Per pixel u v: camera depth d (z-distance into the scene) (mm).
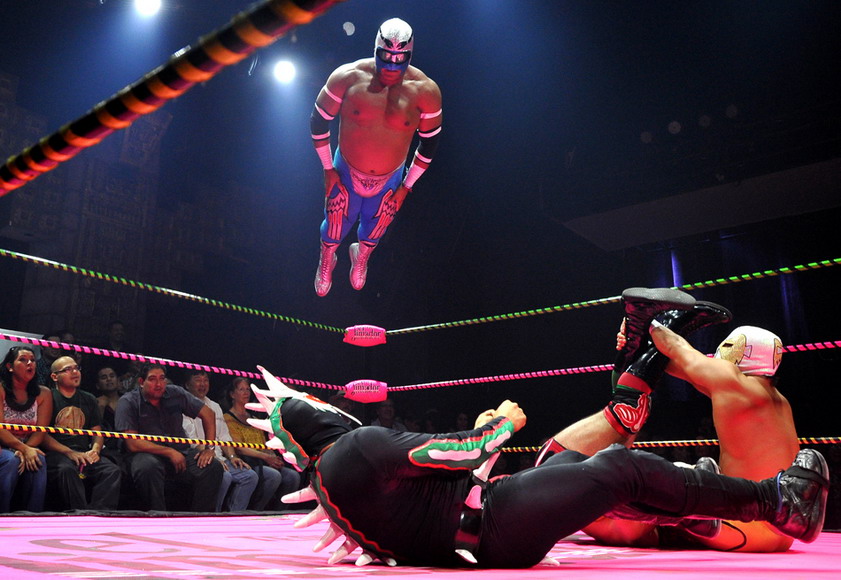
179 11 7973
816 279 11141
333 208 4406
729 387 2338
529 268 11828
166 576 1568
